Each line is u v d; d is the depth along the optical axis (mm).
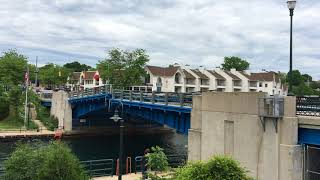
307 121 23312
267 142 24812
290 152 23438
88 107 70875
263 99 24953
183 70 123438
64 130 74125
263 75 140250
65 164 21219
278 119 24141
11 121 78375
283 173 23766
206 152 30062
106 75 94250
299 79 132375
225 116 28391
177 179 17328
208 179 16281
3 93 82312
